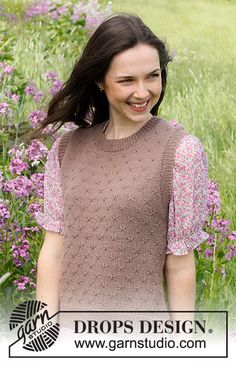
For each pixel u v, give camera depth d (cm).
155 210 203
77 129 225
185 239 203
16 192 302
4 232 303
